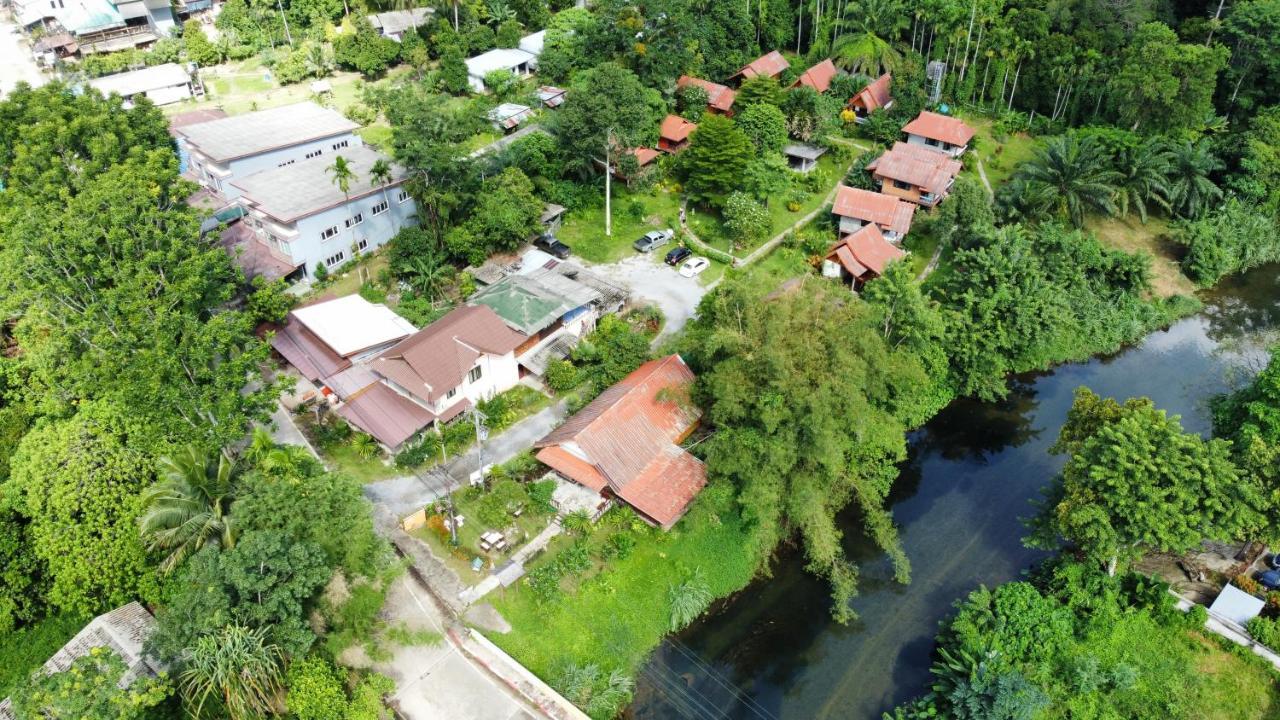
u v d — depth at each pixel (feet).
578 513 157.28
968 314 199.72
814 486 157.38
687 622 151.12
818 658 147.95
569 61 336.49
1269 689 135.33
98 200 174.81
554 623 144.66
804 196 276.00
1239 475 142.10
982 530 173.37
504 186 232.53
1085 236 254.06
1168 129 280.31
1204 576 153.48
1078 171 252.62
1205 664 139.13
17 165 196.85
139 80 323.78
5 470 157.58
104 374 152.35
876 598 158.92
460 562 151.74
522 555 152.56
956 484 185.57
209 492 138.82
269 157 253.85
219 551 128.36
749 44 352.08
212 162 249.55
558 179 265.54
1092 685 134.51
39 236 169.99
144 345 156.04
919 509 179.11
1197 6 336.08
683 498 159.53
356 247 233.35
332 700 122.42
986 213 243.40
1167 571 155.22
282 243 218.38
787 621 154.30
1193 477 138.21
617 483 160.04
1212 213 263.49
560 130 254.88
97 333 159.63
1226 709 133.28
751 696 141.28
